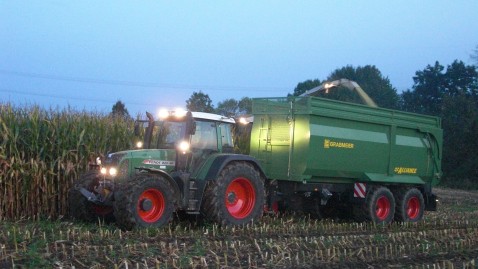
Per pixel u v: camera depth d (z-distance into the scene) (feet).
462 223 50.01
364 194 45.19
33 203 40.93
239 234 35.68
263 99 44.52
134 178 33.96
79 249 27.84
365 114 45.37
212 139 38.83
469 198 91.76
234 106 144.36
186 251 28.60
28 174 40.40
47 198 41.39
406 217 48.85
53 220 40.40
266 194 43.01
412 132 50.08
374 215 45.47
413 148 49.78
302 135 41.50
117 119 47.42
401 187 49.42
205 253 28.84
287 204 45.68
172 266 25.70
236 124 41.39
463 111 137.18
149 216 34.45
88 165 42.68
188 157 37.06
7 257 25.48
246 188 38.78
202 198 36.88
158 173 35.06
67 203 42.11
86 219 37.47
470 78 170.30
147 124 39.86
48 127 41.78
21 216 39.70
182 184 36.37
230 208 38.06
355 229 42.55
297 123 41.93
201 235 34.30
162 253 27.96
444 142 136.15
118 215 33.37
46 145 41.45
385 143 46.96
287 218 45.65
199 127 38.32
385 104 178.40
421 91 176.04
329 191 44.32
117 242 29.71
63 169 41.73
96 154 43.70
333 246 32.60
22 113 42.06
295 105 42.06
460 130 132.98
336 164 43.14
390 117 47.55
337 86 64.44
